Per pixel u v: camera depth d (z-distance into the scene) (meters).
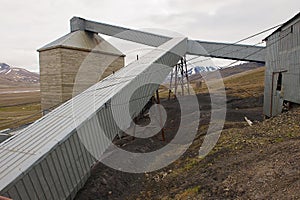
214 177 8.38
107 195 9.84
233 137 12.41
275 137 10.29
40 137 8.26
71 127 8.61
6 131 18.39
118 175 11.50
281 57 16.11
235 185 7.21
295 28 13.90
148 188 10.14
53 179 7.38
